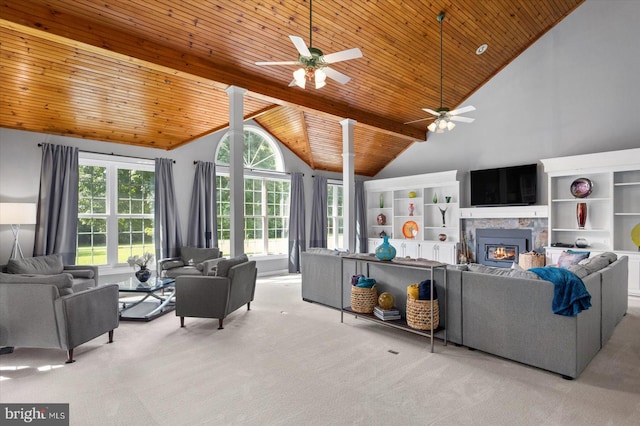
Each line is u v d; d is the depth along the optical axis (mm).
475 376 2604
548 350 2615
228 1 3789
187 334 3578
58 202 4945
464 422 2029
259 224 7438
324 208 8250
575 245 5773
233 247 4672
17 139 4762
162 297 5062
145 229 6016
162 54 4039
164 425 2014
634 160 5172
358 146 7996
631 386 2439
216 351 3113
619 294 3850
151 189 6094
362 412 2137
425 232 7965
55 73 4203
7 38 3648
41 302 2836
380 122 6969
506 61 6793
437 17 4984
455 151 7652
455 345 3234
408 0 4535
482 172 7012
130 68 4453
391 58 5434
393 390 2400
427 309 3143
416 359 2922
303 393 2365
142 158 5828
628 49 5602
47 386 2467
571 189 5949
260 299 5133
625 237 5551
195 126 6004
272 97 5164
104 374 2656
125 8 3533
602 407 2178
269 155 7582
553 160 5906
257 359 2934
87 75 4367
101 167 5562
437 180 7574
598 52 5871
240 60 4590
